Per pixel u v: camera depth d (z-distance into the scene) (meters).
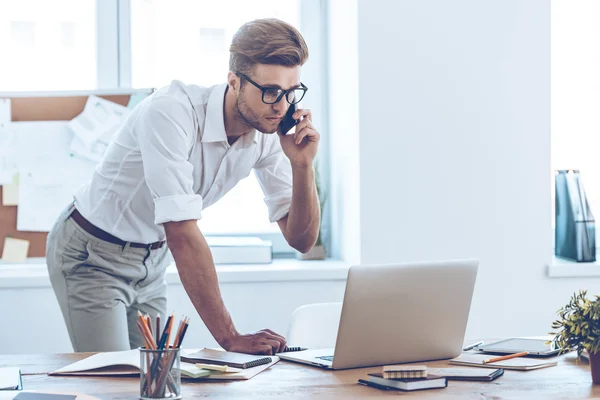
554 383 1.33
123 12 2.95
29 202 2.84
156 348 1.23
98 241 1.98
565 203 2.95
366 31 2.66
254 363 1.45
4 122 2.84
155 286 2.16
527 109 2.76
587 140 3.12
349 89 2.79
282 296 2.69
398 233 2.70
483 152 2.74
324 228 3.16
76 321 2.00
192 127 1.78
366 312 1.39
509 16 2.74
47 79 2.93
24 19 2.90
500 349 1.61
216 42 3.01
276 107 1.68
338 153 2.99
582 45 3.11
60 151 2.85
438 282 1.47
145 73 2.98
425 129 2.71
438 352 1.53
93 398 1.17
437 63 2.71
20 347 2.61
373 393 1.25
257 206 3.08
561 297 2.79
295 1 3.09
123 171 1.91
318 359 1.49
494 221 2.75
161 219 1.65
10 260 2.82
